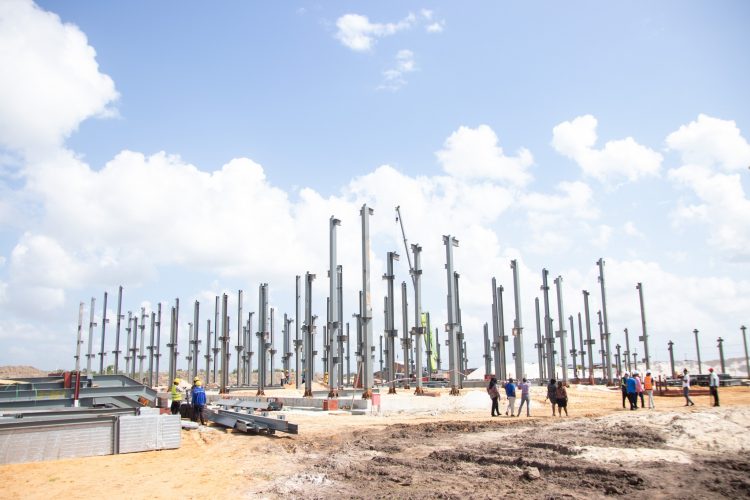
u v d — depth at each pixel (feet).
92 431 51.47
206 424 75.97
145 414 59.16
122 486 39.63
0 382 88.33
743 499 31.45
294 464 46.88
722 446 47.14
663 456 43.04
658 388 150.20
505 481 37.37
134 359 229.45
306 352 128.88
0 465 46.65
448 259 122.31
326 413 92.58
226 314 160.04
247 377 213.87
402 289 158.51
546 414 88.84
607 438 51.85
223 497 36.29
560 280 173.99
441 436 60.54
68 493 37.83
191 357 215.51
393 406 95.71
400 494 34.63
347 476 40.78
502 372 149.48
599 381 217.15
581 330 232.53
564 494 33.12
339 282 163.94
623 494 33.01
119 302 218.79
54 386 83.97
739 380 194.80
